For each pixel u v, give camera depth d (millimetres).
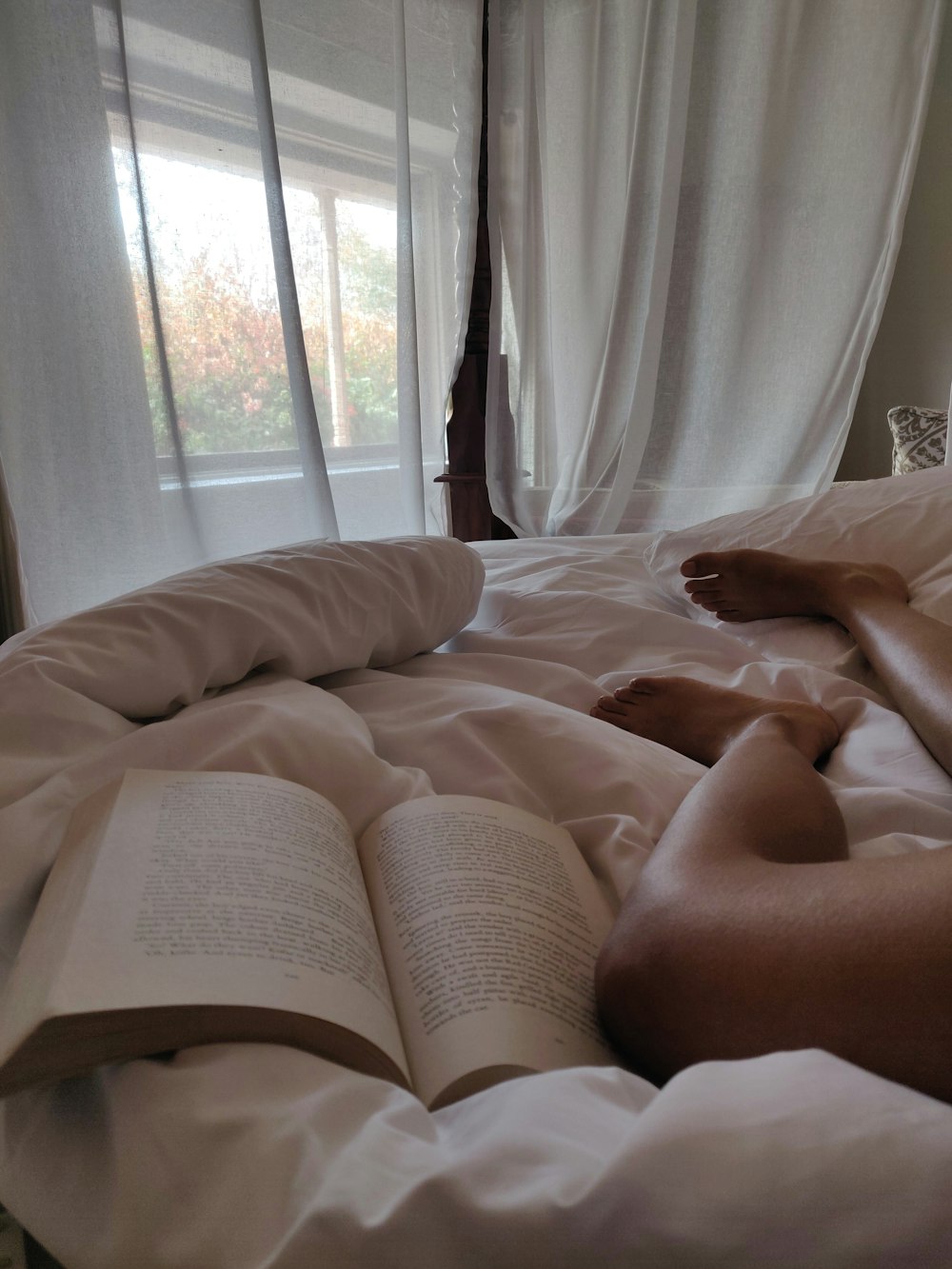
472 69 2518
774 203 2570
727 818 479
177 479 2166
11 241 1888
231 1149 314
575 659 1049
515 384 2672
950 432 1810
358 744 641
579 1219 244
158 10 2033
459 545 1076
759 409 2689
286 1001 368
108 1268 309
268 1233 284
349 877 493
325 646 821
